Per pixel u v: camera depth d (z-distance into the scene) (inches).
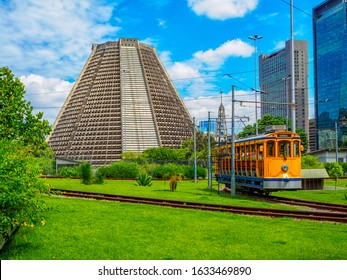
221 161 1678.2
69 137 6417.3
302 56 6545.3
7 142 521.0
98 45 7504.9
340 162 3088.1
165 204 1010.1
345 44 6353.3
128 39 7155.5
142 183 1868.8
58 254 495.2
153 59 7229.3
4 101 1013.8
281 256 485.4
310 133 7578.7
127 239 573.0
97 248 521.7
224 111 1822.1
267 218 801.6
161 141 6190.9
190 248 521.0
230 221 739.4
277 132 1200.2
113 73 6766.7
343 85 6496.1
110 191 1475.1
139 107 6392.7
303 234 617.6
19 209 459.5
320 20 6835.6
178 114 6786.4
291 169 1197.1
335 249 524.4
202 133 4618.6
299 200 1157.7
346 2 6274.6
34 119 1052.5
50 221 708.0
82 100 6722.4
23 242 543.5
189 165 2960.1
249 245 538.9
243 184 1387.8
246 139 1373.0
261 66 6245.1
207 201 1130.7
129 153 5142.7
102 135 6205.7
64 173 2701.8
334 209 987.3
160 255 489.1
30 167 490.3
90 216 779.4
